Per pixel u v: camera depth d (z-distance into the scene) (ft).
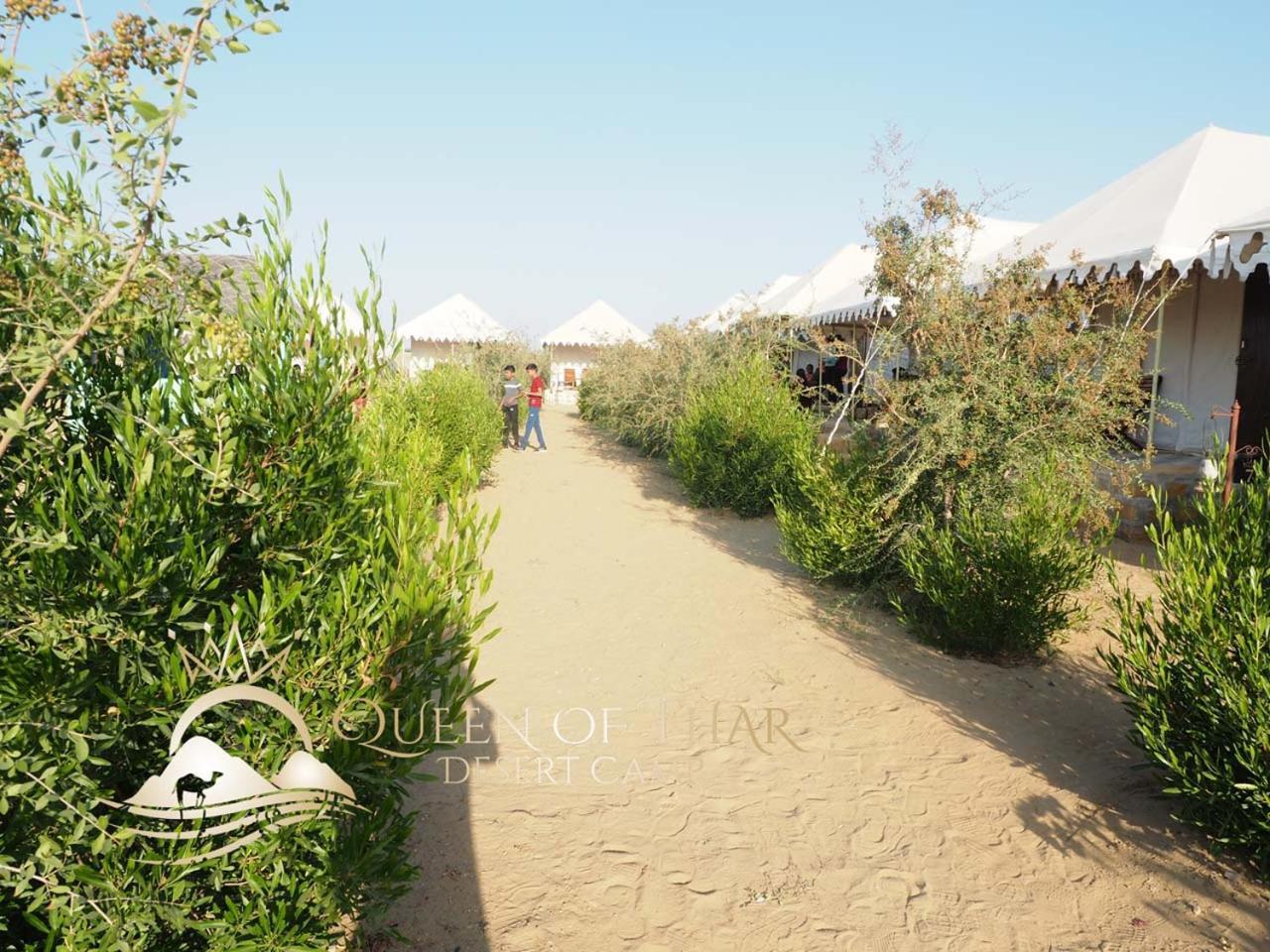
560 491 41.83
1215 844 10.73
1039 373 19.77
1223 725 10.61
